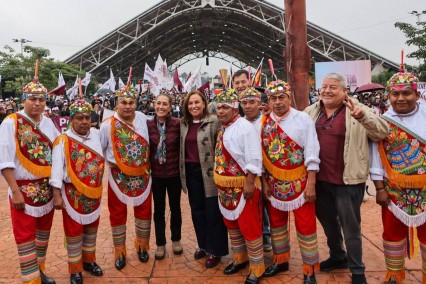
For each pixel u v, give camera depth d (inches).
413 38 749.3
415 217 109.4
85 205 126.3
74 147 123.6
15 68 994.7
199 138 136.9
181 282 128.1
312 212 121.6
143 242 144.7
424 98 297.7
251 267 125.2
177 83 609.9
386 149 113.0
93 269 134.2
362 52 1358.3
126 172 135.6
